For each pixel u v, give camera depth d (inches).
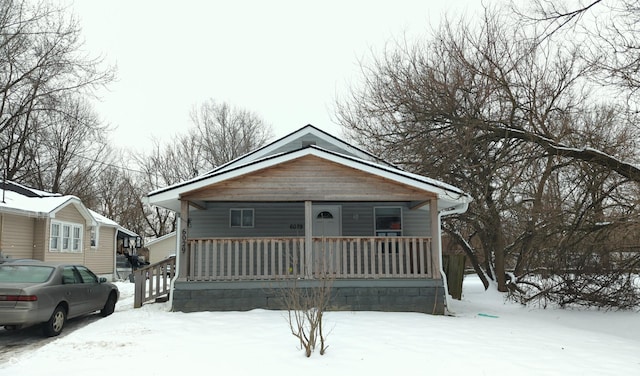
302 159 450.0
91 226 895.1
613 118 591.8
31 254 705.0
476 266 655.1
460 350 278.5
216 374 231.6
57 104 981.2
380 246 446.6
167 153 1656.0
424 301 436.8
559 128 505.0
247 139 1657.2
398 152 589.9
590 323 428.5
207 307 425.1
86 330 342.0
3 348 308.7
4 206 606.9
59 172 1262.3
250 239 438.9
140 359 257.4
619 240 443.5
